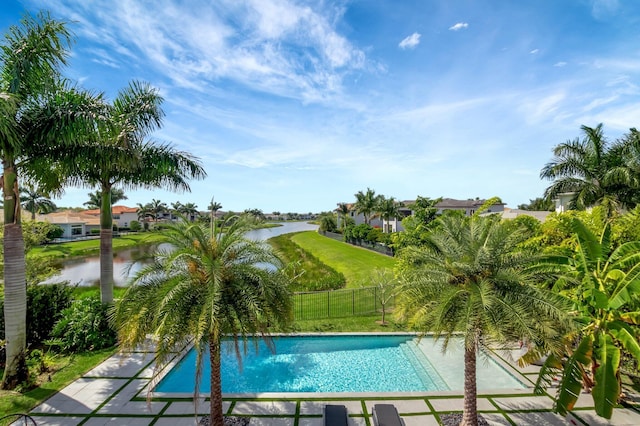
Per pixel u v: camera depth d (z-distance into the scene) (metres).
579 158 20.31
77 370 11.05
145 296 7.24
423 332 7.61
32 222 14.72
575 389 7.20
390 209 48.22
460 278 7.81
